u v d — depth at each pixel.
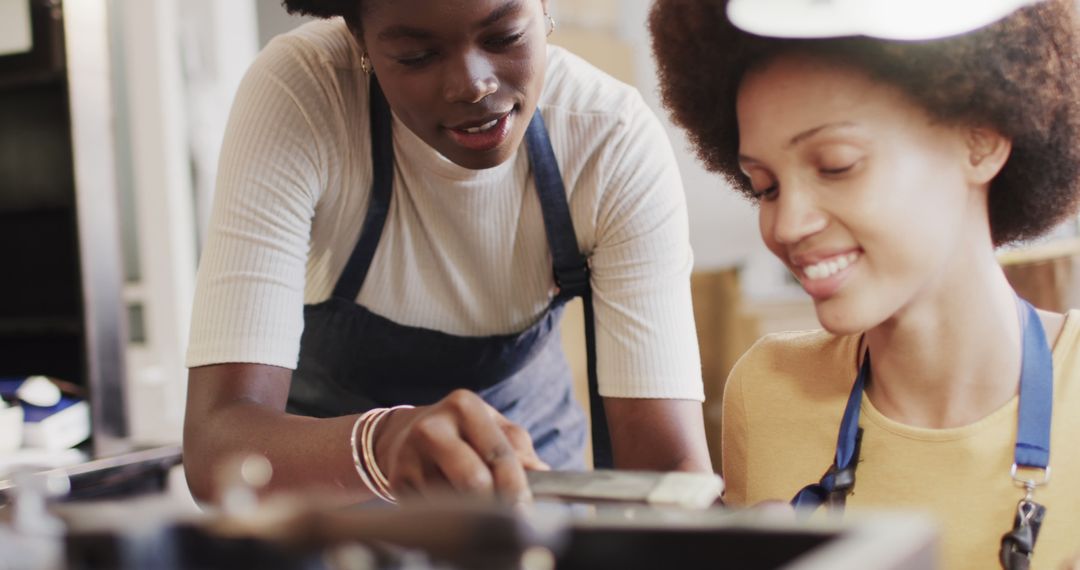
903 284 0.84
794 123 0.84
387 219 1.27
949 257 0.85
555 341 1.54
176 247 3.37
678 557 0.51
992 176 0.86
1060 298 1.51
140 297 3.39
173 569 0.51
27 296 2.67
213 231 1.16
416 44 0.99
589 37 3.42
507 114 1.06
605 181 1.24
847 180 0.83
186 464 1.09
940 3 0.70
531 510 0.53
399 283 1.32
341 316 1.34
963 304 0.86
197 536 0.53
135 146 3.37
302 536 0.52
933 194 0.83
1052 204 0.93
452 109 1.03
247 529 0.52
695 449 1.20
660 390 1.22
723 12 0.89
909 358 0.89
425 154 1.21
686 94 1.00
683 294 1.27
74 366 2.63
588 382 1.32
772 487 0.99
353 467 0.93
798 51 0.83
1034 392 0.86
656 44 1.02
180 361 3.37
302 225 1.18
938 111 0.82
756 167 0.88
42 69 2.38
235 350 1.11
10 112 2.60
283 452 0.97
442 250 1.30
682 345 1.24
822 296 0.86
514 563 0.49
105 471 1.78
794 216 0.84
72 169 2.31
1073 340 0.88
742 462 1.02
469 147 1.06
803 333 1.03
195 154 3.48
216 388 1.11
